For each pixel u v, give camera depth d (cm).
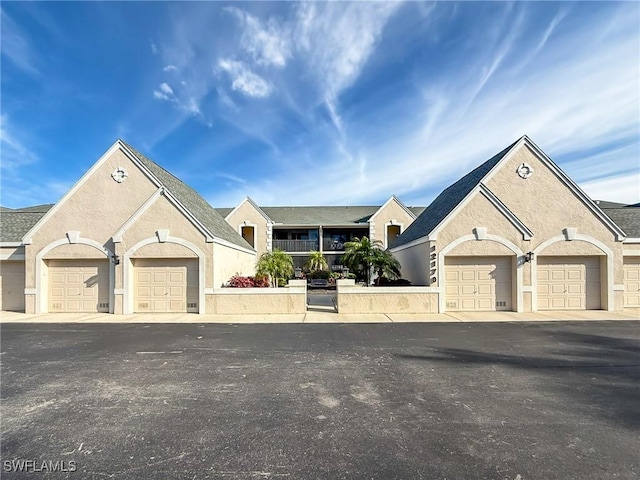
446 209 1550
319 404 502
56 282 1432
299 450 383
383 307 1368
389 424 441
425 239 1425
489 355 762
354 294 1373
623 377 616
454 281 1404
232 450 384
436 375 628
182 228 1381
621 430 426
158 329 1075
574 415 466
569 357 745
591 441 400
